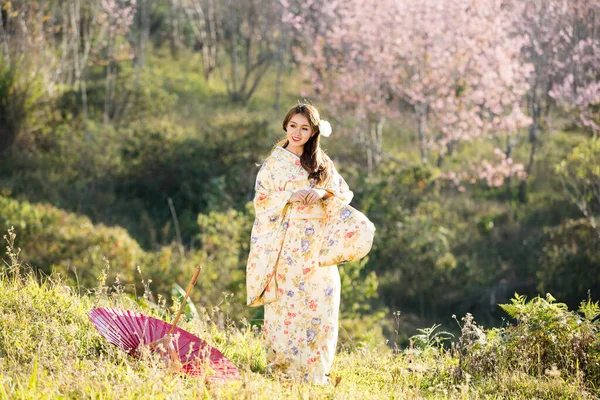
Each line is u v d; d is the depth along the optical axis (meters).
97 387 3.32
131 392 3.32
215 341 4.94
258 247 4.29
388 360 5.09
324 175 4.36
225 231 13.46
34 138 19.41
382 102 21.44
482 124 20.50
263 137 18.72
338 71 23.64
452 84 20.59
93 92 22.17
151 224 16.95
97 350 4.11
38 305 4.46
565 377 4.66
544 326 4.87
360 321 10.90
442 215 18.36
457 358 5.00
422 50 20.81
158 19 32.31
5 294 4.54
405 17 20.83
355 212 4.29
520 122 19.84
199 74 29.81
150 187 18.64
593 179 16.23
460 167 21.38
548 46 20.28
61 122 20.48
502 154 20.08
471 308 15.19
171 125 20.09
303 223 4.27
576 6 19.17
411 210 17.42
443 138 21.11
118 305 4.84
